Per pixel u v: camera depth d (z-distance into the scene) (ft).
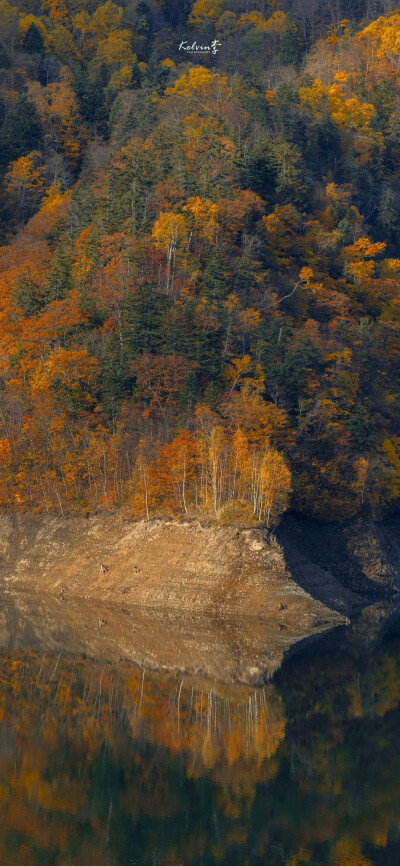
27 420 364.38
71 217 502.79
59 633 273.33
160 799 165.07
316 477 327.26
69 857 146.61
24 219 614.34
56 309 402.72
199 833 153.79
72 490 348.38
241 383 353.51
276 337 377.71
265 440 319.68
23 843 151.64
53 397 367.66
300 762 181.06
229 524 296.51
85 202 498.69
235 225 431.02
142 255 404.98
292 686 225.56
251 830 155.63
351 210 526.57
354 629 274.57
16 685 227.40
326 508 325.01
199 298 380.37
